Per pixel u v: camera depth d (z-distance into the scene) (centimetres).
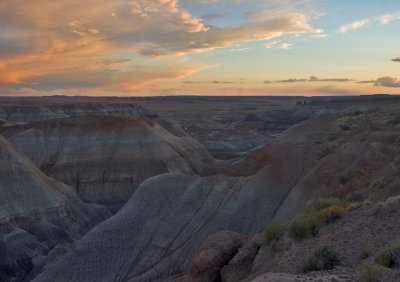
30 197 4812
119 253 3425
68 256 3438
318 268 1255
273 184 3738
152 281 3148
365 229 1398
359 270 1113
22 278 3794
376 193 2264
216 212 3659
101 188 6625
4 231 4291
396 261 1088
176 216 3681
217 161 7975
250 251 1852
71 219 5125
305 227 1595
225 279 1833
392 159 2756
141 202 3856
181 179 4066
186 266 3222
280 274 1162
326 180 3155
